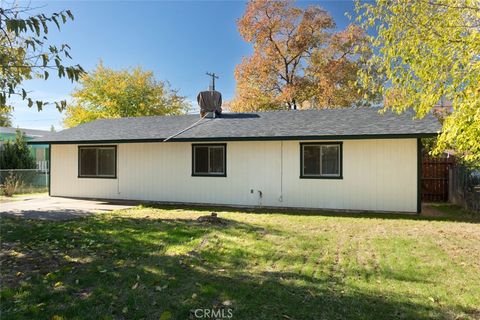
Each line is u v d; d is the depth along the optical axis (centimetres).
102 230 702
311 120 1169
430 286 402
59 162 1398
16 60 369
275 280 421
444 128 532
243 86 2520
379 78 571
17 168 1811
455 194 1167
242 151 1141
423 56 491
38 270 455
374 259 512
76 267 467
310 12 2405
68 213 973
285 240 627
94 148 1337
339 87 2341
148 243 595
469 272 451
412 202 984
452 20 475
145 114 2922
